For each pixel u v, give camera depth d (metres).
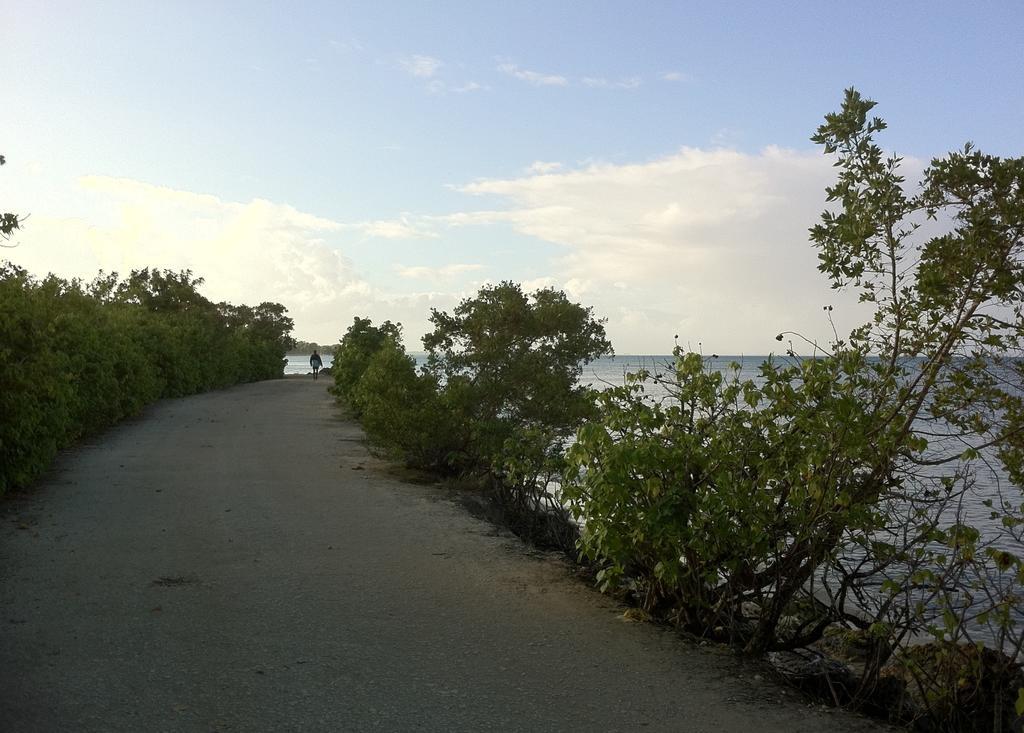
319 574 7.55
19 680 4.88
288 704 4.67
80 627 5.88
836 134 6.10
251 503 11.01
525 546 9.13
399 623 6.20
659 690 5.07
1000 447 5.84
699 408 6.38
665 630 6.31
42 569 7.41
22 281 11.88
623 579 7.67
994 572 7.89
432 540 9.17
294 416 25.55
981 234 5.36
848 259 5.89
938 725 5.24
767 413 5.77
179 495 11.42
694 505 5.74
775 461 5.69
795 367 5.63
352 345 30.44
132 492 11.55
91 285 41.56
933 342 5.69
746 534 5.66
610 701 4.88
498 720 4.55
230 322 66.75
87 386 17.58
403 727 4.43
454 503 11.62
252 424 22.50
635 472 6.14
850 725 4.71
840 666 6.11
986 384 5.65
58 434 12.36
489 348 15.29
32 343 10.83
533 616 6.49
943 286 5.31
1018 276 5.37
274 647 5.59
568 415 13.93
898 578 6.27
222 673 5.10
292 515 10.30
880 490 5.66
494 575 7.73
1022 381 5.56
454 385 14.34
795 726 4.63
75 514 9.95
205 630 5.89
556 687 5.06
